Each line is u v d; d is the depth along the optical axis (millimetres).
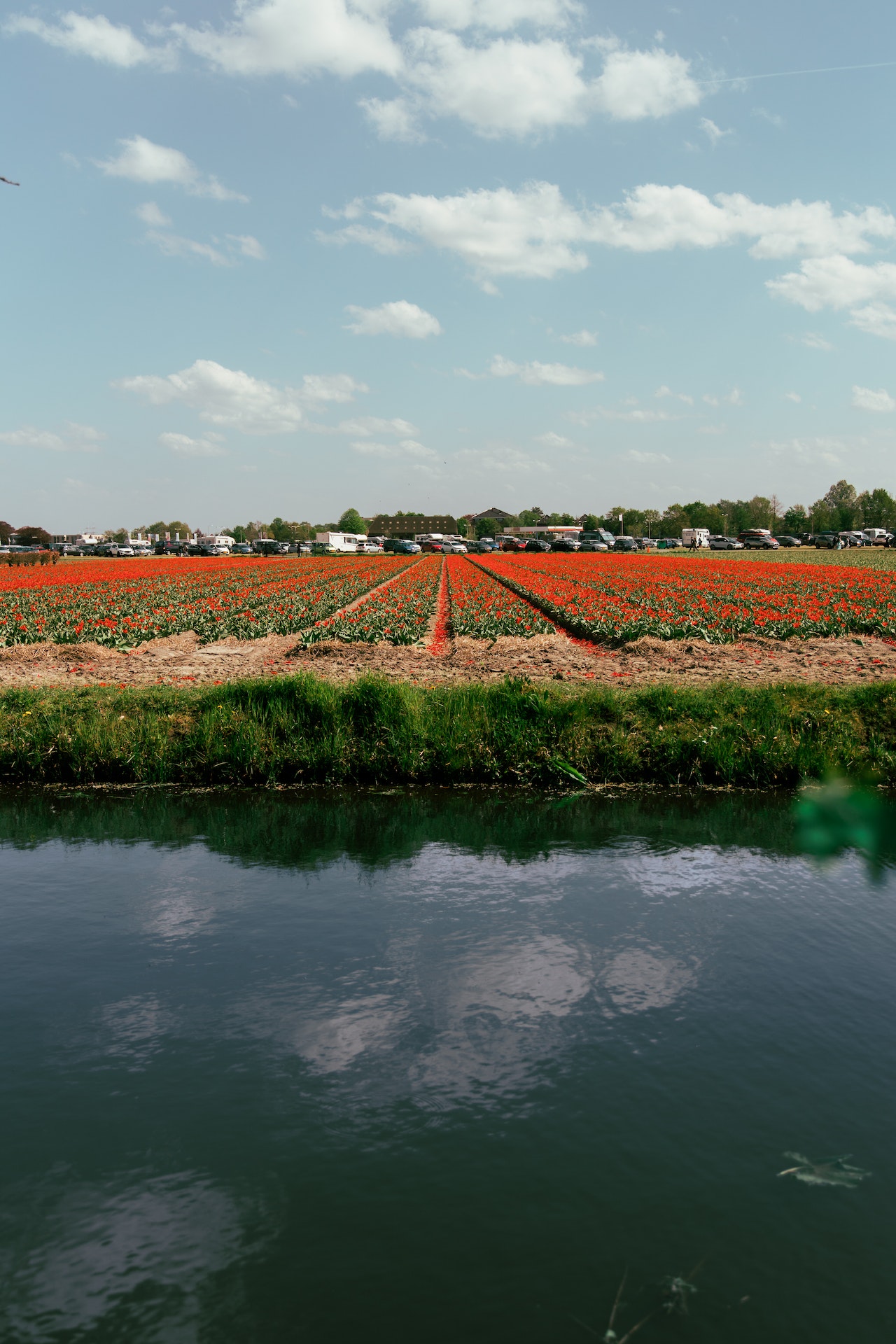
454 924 7164
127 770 11875
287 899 7730
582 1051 5273
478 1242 3811
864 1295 3537
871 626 24375
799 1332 3334
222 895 7824
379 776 11727
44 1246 3797
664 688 13453
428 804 10789
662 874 8352
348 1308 3455
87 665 19672
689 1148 4402
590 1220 3936
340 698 12766
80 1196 4094
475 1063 5160
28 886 8078
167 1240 3836
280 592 44406
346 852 9039
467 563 83812
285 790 11414
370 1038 5422
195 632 25859
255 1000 5898
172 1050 5297
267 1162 4312
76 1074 5047
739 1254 3752
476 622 26531
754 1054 5246
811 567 65875
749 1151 4391
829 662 19500
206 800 10992
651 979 6195
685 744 11820
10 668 18938
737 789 11477
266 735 12086
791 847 9180
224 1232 3885
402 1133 4520
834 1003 5859
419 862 8703
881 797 11102
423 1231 3877
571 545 116562
